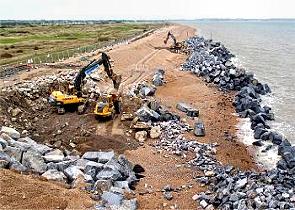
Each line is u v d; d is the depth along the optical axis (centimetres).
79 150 3647
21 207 2398
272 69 8238
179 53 9288
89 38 12075
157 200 2825
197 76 6731
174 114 4519
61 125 4128
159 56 8294
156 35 12850
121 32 15025
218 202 2734
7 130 3456
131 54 7844
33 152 3008
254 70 8119
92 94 4731
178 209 2717
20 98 4447
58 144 3719
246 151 3881
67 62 6391
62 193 2611
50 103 4512
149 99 5022
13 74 5331
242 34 19938
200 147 3778
